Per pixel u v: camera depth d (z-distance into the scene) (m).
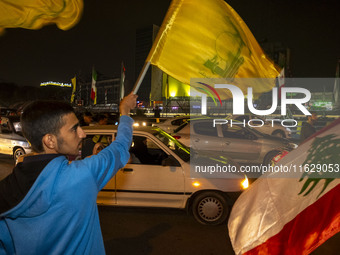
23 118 1.31
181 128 9.18
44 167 1.20
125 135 1.54
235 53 2.49
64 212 1.19
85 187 1.23
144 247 4.05
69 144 1.35
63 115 1.32
